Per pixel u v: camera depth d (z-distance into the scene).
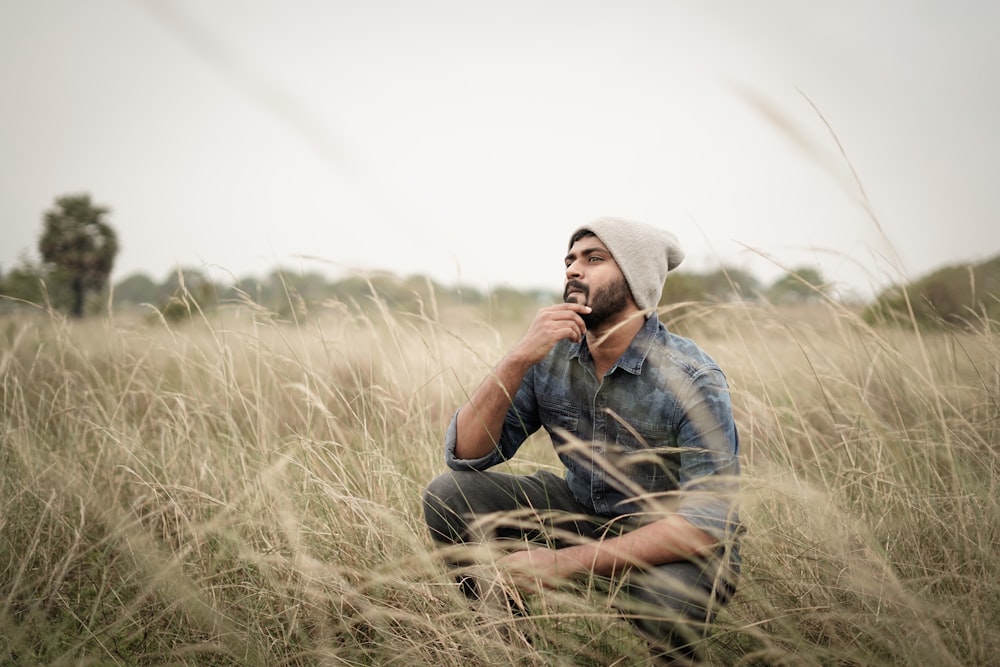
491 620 1.61
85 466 2.67
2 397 3.06
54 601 1.99
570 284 1.89
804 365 2.42
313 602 1.84
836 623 1.61
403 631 1.80
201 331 2.94
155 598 1.96
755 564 1.86
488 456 2.02
